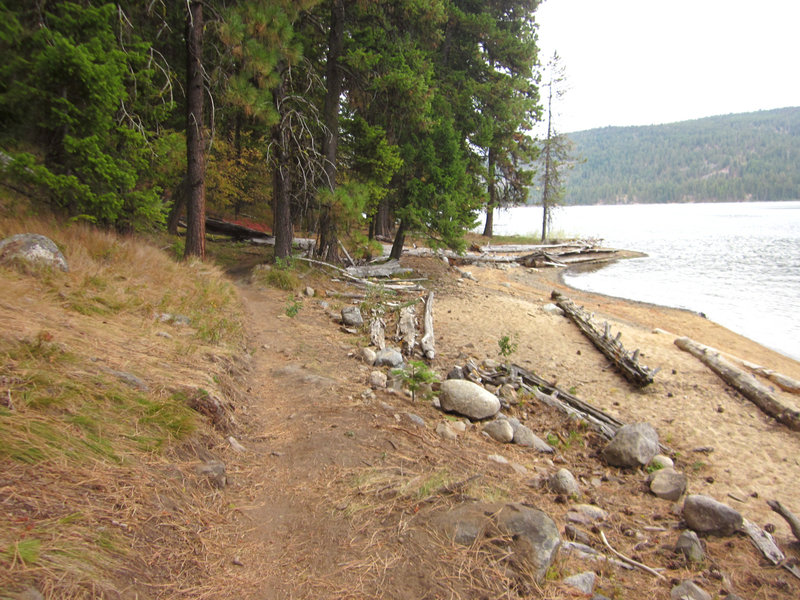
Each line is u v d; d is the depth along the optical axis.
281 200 16.23
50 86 8.89
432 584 2.84
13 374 3.29
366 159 16.89
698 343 13.30
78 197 9.30
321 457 4.45
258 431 4.93
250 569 2.80
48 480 2.55
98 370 3.96
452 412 6.84
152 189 11.08
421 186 18.39
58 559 2.08
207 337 6.61
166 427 3.72
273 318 10.61
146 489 2.97
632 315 17.75
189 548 2.76
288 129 15.74
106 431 3.27
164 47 15.32
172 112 15.90
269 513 3.48
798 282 25.56
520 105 24.62
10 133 9.19
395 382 7.37
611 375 10.68
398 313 12.69
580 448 6.80
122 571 2.29
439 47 23.64
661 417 8.72
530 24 29.73
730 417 8.87
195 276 10.35
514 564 3.06
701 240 51.50
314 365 7.60
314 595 2.68
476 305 15.69
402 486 3.99
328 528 3.36
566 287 23.77
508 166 33.06
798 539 4.53
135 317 6.20
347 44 16.58
